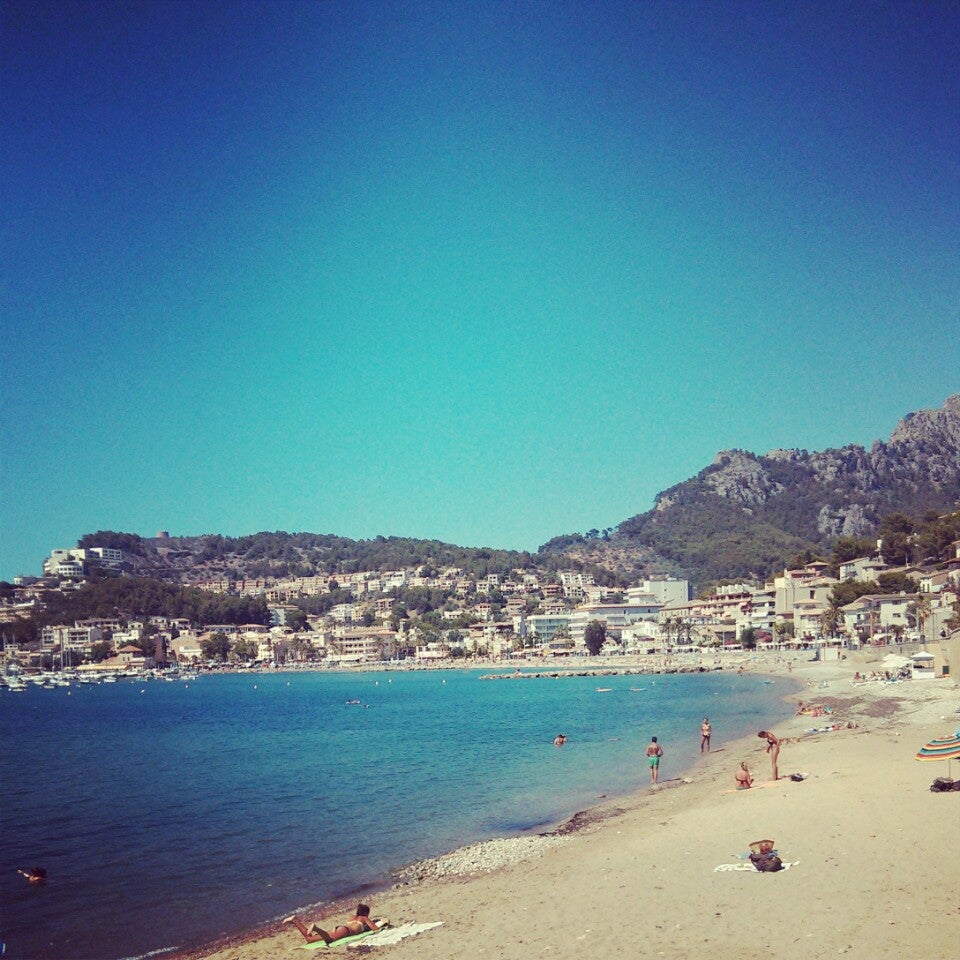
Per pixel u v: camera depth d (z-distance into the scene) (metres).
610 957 22.05
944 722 67.75
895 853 28.03
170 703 198.12
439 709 142.62
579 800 50.53
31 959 28.00
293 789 60.06
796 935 22.00
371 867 37.28
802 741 65.62
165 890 35.38
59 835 47.44
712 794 46.09
